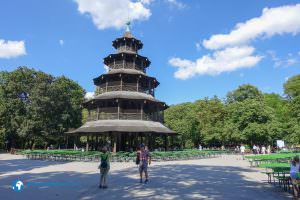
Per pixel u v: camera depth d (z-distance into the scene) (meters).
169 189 19.23
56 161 44.19
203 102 91.56
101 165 19.81
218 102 89.62
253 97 88.88
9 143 85.06
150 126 51.59
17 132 74.44
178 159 49.09
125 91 54.91
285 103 82.69
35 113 74.44
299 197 16.48
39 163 40.62
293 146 81.06
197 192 18.20
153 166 36.09
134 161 42.75
